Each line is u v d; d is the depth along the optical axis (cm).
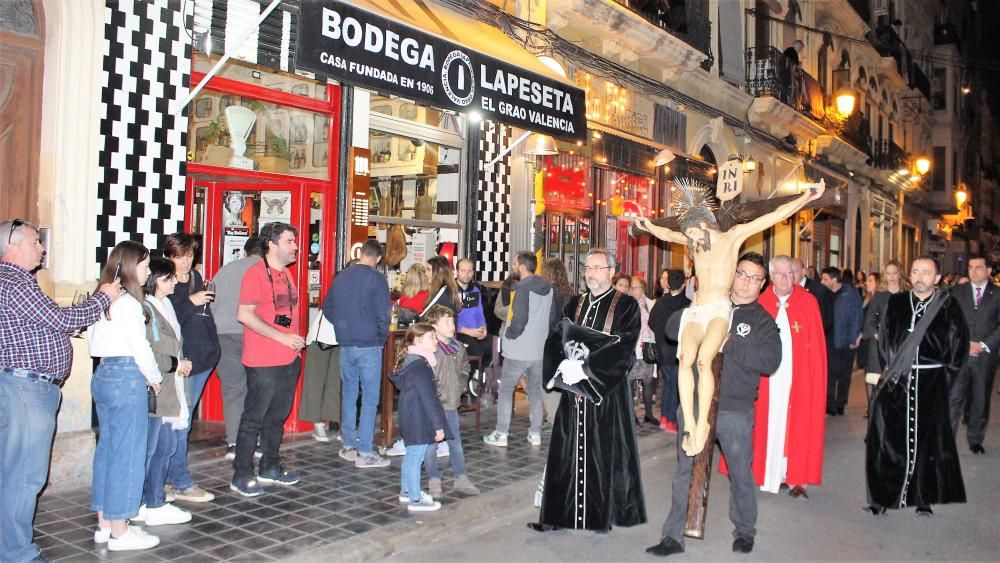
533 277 792
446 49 720
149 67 653
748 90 1755
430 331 598
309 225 826
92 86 612
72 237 603
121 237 637
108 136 627
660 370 973
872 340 680
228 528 532
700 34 1519
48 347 439
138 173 648
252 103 770
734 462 529
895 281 957
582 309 564
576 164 1205
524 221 1091
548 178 1141
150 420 516
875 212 2794
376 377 697
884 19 2784
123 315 477
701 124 1561
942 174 3784
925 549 552
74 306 455
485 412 977
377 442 789
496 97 774
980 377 884
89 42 609
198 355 596
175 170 675
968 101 4266
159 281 523
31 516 448
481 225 1035
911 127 3334
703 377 488
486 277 1045
